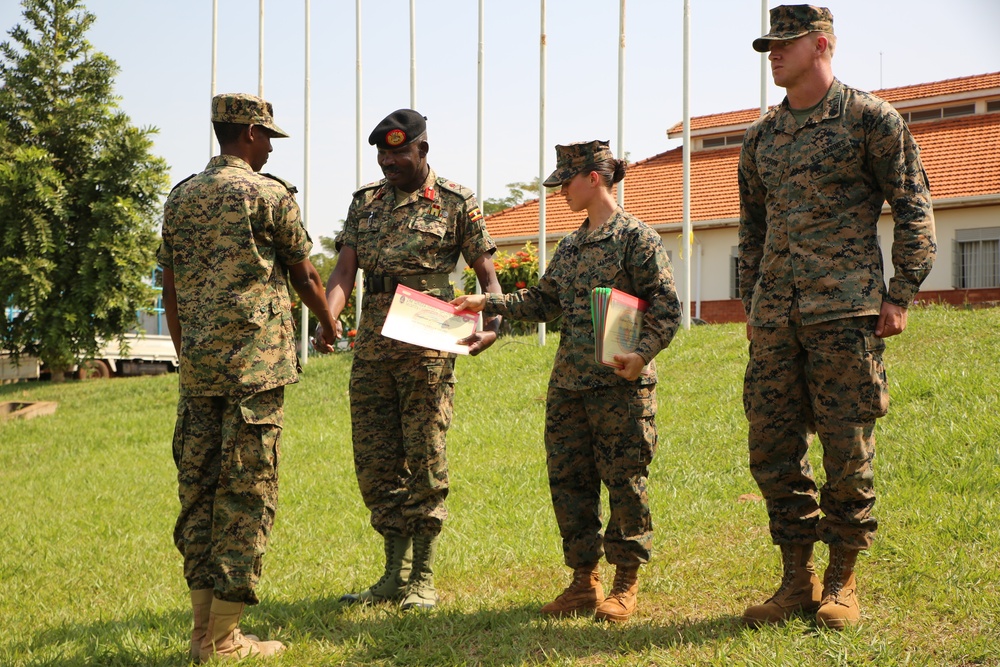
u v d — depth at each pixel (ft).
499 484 22.79
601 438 13.46
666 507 19.13
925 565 13.93
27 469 31.04
